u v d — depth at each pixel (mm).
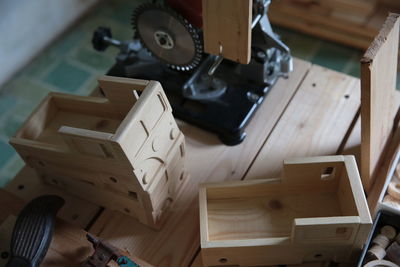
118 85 752
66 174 848
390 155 936
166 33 922
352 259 793
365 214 691
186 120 1006
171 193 866
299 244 733
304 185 833
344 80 1049
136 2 2029
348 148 940
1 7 1619
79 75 1821
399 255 765
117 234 869
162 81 1032
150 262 831
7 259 799
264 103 1029
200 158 959
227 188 832
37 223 760
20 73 1853
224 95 995
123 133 647
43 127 895
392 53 788
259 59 951
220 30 787
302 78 1063
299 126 986
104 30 1088
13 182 958
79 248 802
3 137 1688
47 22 1846
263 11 868
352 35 1706
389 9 1659
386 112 861
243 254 763
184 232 860
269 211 842
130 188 768
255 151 960
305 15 1738
